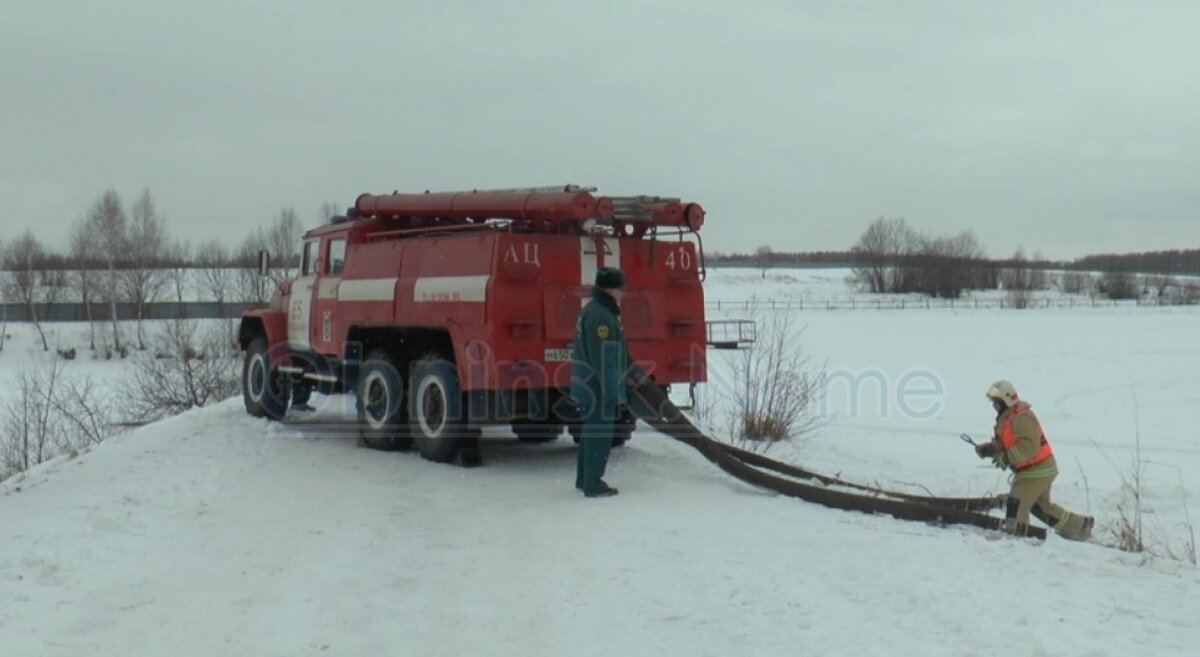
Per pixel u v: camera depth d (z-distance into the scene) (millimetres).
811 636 5094
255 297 47250
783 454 12719
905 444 14906
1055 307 79688
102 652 5137
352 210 12609
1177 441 16312
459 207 10742
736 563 6465
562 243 10102
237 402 16562
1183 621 5070
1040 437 7781
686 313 10852
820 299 89500
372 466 10648
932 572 6051
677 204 10344
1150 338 46125
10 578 6234
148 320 52281
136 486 9055
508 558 6914
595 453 8750
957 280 99562
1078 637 4852
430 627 5539
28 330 50531
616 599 5883
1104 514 10094
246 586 6336
